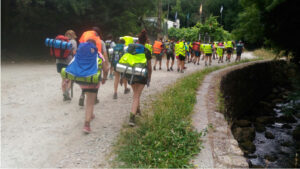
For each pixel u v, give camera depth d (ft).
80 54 13.71
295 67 41.98
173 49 41.91
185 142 12.07
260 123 34.42
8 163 11.02
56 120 16.34
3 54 48.37
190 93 21.33
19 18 44.42
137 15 62.90
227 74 33.32
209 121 15.62
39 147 12.63
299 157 22.99
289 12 29.73
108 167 10.74
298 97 37.52
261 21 33.27
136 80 14.62
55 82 28.35
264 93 53.36
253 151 24.26
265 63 55.93
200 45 54.90
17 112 17.52
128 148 11.87
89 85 13.73
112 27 54.44
